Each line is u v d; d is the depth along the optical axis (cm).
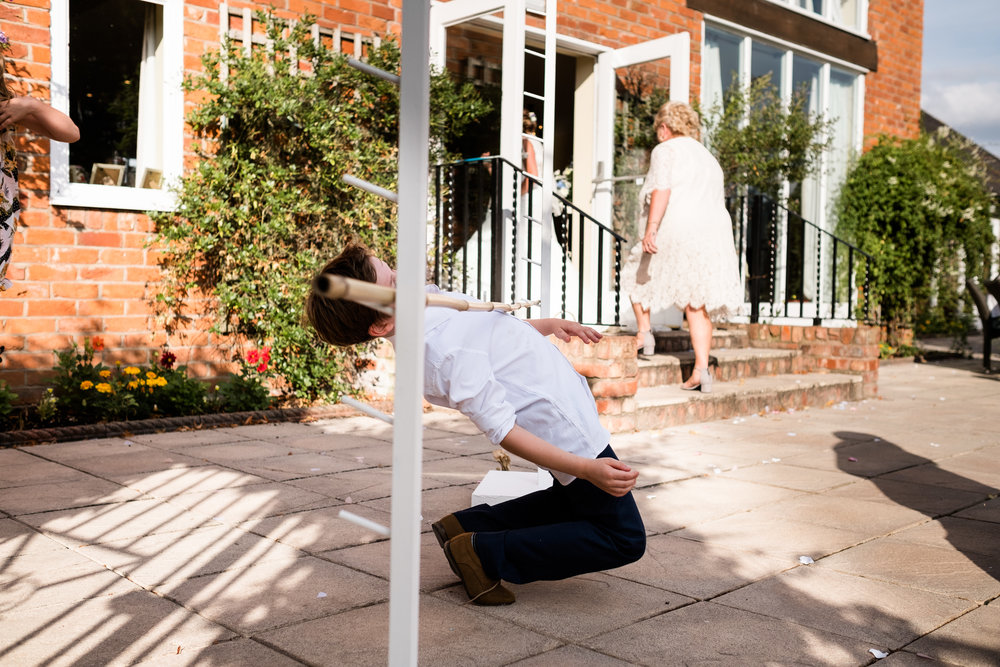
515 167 530
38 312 488
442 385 201
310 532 296
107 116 528
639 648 206
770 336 747
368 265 195
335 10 604
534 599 240
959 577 263
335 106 562
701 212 566
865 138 1055
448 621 222
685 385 586
